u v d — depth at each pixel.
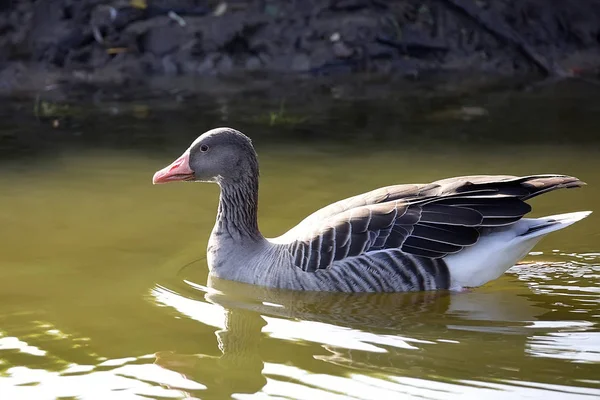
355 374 8.99
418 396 8.53
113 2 23.84
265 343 9.73
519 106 20.02
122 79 22.48
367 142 17.42
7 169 15.95
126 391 8.76
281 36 23.69
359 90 21.58
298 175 15.45
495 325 10.14
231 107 20.00
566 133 17.84
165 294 11.08
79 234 13.09
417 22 24.05
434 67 23.52
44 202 14.36
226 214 11.84
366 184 14.91
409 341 9.72
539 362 9.19
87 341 9.78
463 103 20.34
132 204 14.34
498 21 23.67
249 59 23.39
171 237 13.02
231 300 10.92
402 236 10.97
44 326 10.14
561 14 24.14
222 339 9.83
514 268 11.82
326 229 11.14
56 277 11.57
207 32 23.48
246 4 24.23
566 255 12.21
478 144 17.17
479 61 23.56
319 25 23.80
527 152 16.58
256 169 11.84
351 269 11.02
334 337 9.87
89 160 16.42
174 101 20.48
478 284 11.15
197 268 11.99
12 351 9.54
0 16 23.42
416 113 19.53
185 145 17.23
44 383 8.90
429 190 11.45
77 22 23.41
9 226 13.36
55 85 21.88
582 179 15.02
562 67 23.14
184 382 8.91
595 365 9.12
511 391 8.59
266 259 11.48
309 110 19.77
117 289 11.20
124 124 18.66
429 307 10.67
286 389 8.73
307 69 23.19
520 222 11.12
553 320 10.24
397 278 11.00
